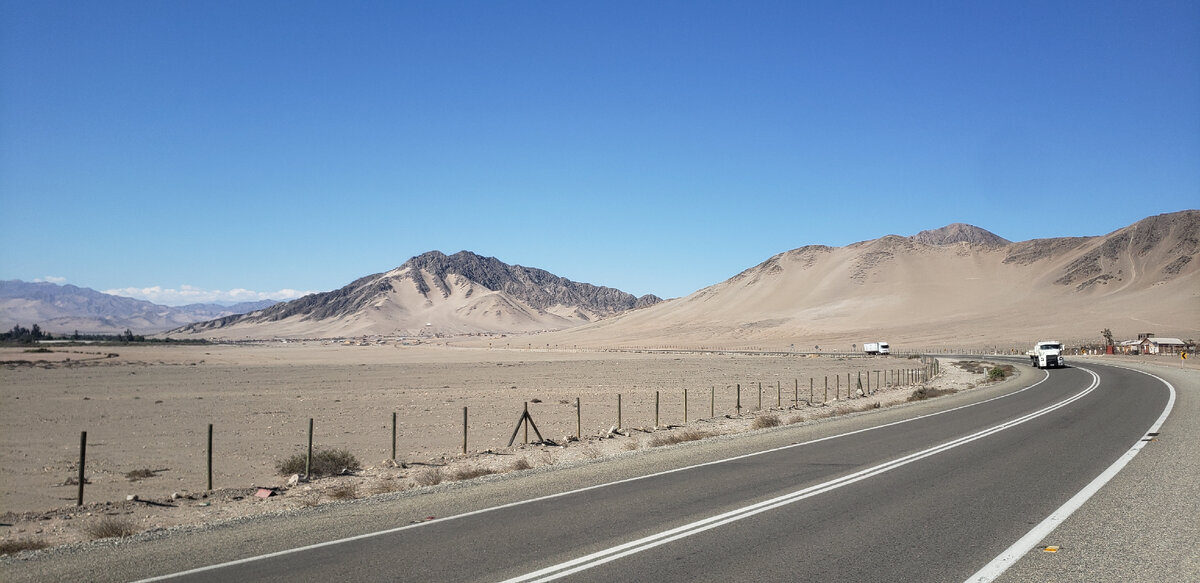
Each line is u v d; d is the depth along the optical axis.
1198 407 25.78
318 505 12.54
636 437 23.64
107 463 22.55
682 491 12.20
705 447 18.39
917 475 13.36
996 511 10.27
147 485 18.91
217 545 9.27
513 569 7.86
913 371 65.81
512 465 17.14
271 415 36.50
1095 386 39.09
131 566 8.37
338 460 19.64
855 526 9.54
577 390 51.38
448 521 10.30
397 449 24.69
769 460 15.59
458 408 39.09
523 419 22.77
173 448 25.72
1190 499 10.82
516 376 70.69
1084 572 7.48
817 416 28.14
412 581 7.50
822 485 12.50
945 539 8.83
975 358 96.94
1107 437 18.38
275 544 9.23
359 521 10.49
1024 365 73.00
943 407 29.34
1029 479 12.73
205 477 20.05
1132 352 106.50
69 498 17.20
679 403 40.25
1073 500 10.88
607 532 9.41
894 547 8.50
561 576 7.57
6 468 21.56
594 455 18.56
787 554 8.27
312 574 7.83
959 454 15.93
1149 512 10.02
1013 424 21.97
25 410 39.31
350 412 37.72
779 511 10.50
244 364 105.06
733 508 10.76
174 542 9.48
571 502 11.46
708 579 7.41
